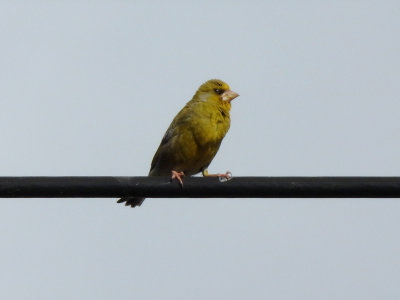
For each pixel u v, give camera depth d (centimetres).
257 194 1120
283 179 1109
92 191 1098
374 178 1092
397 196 1091
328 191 1098
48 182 1080
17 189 1073
